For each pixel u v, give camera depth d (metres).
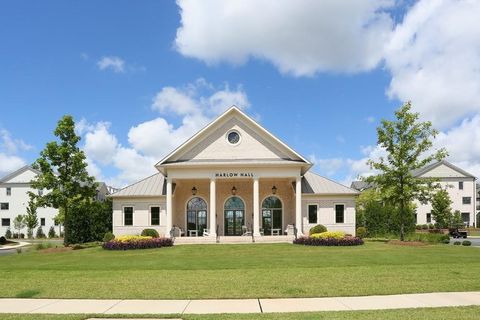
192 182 37.41
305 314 9.48
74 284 13.54
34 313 9.91
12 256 26.00
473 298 11.11
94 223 39.16
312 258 20.91
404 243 29.80
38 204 31.52
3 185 72.94
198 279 14.26
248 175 33.22
